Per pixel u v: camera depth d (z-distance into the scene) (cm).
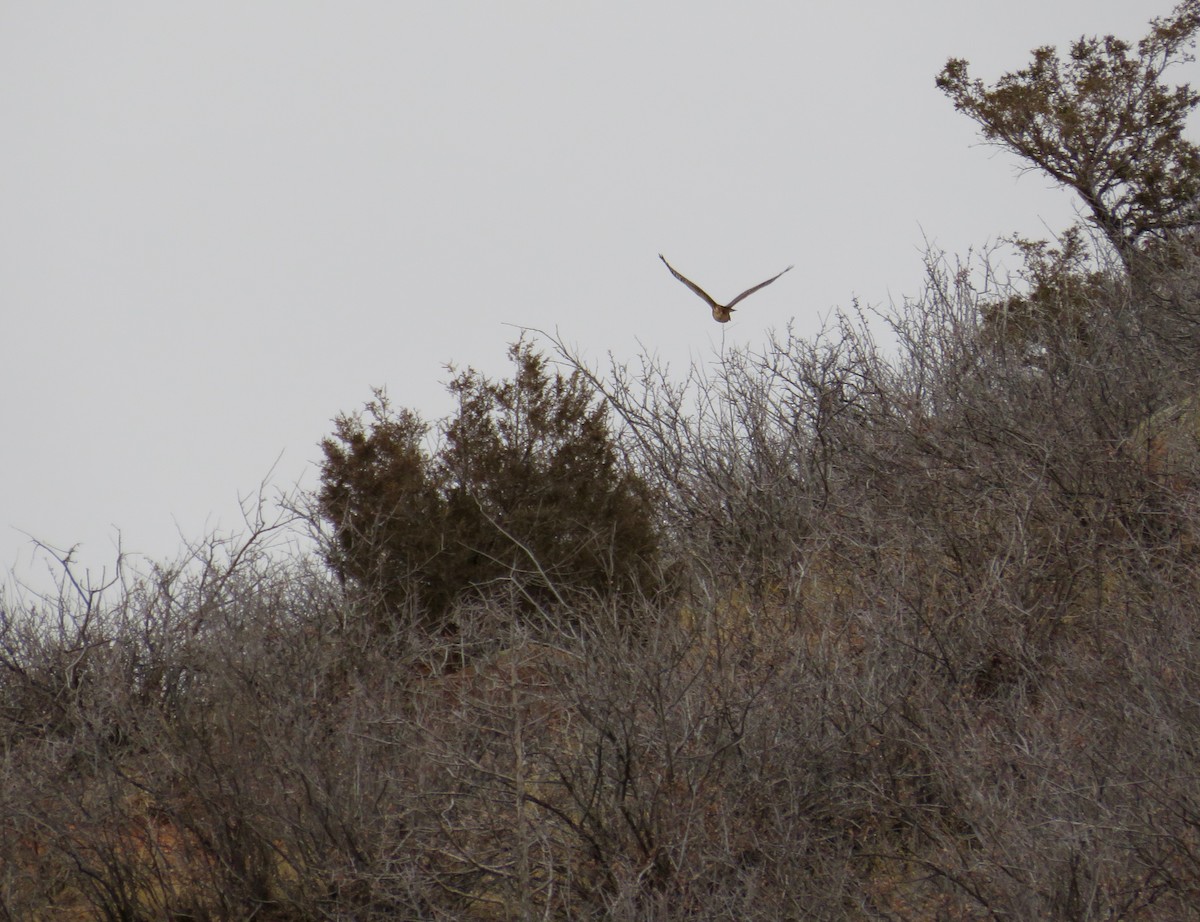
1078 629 1115
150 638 1188
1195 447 1343
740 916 830
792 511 1490
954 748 948
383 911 936
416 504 1480
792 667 1014
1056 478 1323
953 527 1288
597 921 864
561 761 960
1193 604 1034
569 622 1082
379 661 1127
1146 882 773
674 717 964
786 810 934
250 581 1252
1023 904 777
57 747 1087
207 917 964
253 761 1006
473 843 947
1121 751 877
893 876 908
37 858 1025
